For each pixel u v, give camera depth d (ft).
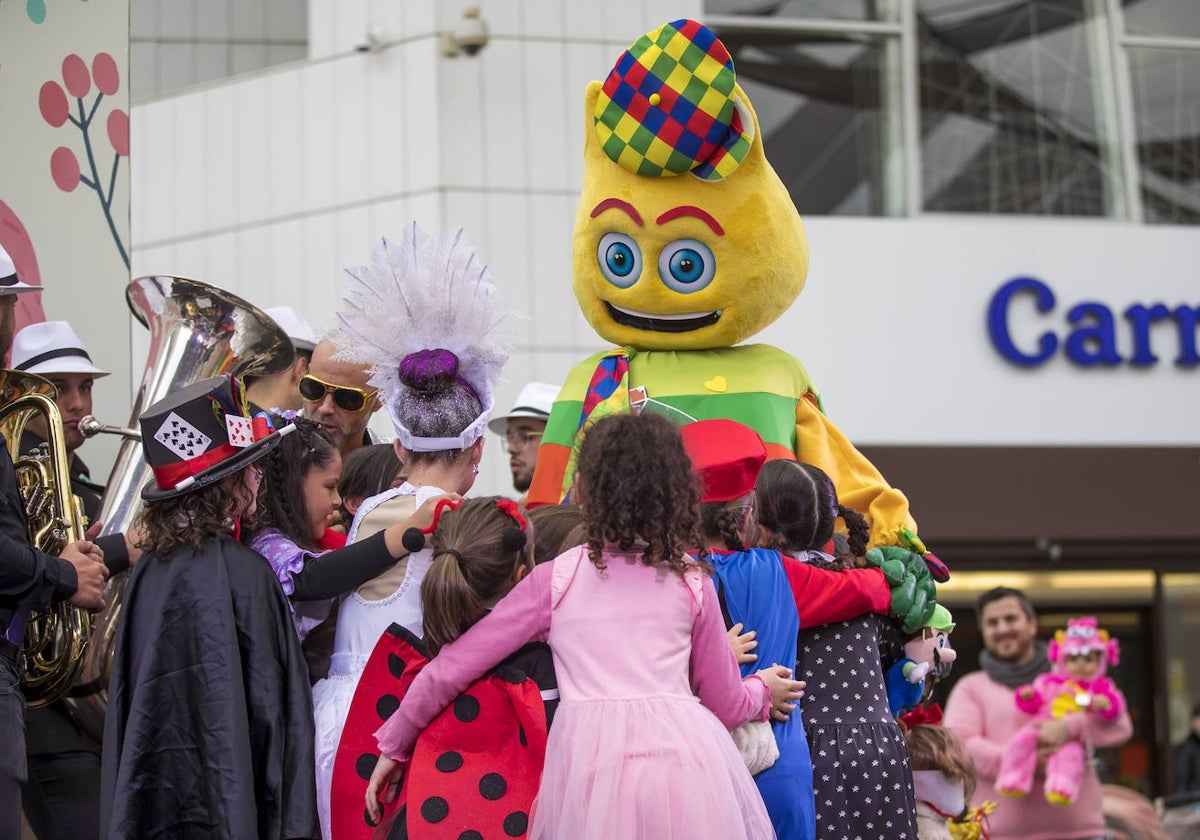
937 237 30.89
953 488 31.50
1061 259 31.30
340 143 29.76
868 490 15.43
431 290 12.23
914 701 13.38
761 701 11.14
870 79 31.65
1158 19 33.24
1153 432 31.32
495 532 10.93
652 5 29.73
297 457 12.39
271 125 30.45
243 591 11.01
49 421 12.91
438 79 28.76
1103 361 31.12
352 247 29.50
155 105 31.50
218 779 10.47
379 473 13.52
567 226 28.84
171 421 11.18
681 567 10.73
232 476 11.42
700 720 10.39
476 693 10.76
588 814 9.96
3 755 10.97
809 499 12.94
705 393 15.55
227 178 30.76
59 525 12.61
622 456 10.70
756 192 15.49
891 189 31.48
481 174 28.66
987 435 30.68
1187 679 34.68
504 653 10.69
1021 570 34.17
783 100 31.12
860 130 31.45
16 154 16.92
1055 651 23.35
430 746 10.73
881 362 30.40
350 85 29.73
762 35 31.04
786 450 15.34
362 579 11.43
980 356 30.81
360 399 15.25
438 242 12.64
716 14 30.76
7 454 11.60
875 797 12.05
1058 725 22.08
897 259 30.71
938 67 31.94
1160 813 26.27
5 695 11.15
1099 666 23.03
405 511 11.84
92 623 12.96
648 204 15.42
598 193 15.76
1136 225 32.01
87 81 17.83
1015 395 30.83
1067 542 34.12
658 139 15.06
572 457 15.46
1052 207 32.22
